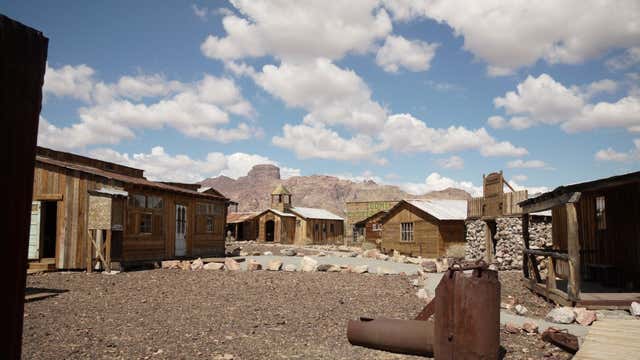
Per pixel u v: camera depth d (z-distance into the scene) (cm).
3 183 153
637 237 1333
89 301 1170
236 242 5150
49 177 1766
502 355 730
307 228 5278
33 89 165
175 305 1155
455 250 2952
